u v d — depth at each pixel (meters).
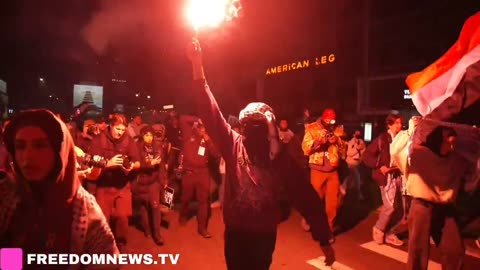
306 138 6.05
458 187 3.49
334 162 5.94
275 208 2.37
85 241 1.49
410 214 3.64
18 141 1.36
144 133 5.70
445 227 3.57
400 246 5.83
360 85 16.48
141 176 5.73
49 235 1.43
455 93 3.40
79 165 4.46
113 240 1.58
